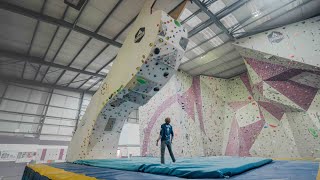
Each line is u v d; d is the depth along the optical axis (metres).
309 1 7.77
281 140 10.24
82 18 9.19
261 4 8.30
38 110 16.03
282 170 3.04
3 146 12.89
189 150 11.52
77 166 5.28
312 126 8.84
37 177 3.64
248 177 2.44
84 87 18.31
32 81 15.98
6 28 9.81
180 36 5.87
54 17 9.06
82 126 8.49
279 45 9.12
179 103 12.65
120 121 7.80
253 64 10.97
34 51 11.92
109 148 7.70
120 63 7.11
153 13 5.99
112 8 8.59
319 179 1.94
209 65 13.48
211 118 13.49
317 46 7.96
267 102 11.45
